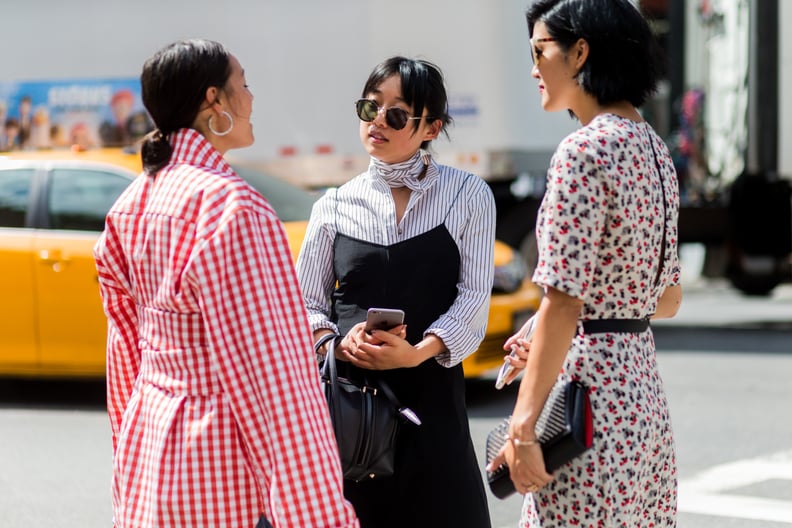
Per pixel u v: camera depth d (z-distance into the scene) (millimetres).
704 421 12859
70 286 13516
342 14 22016
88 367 13602
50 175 14086
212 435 4520
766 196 22359
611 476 4676
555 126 21562
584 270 4539
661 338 19391
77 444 12086
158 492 4539
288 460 4422
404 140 6000
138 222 4750
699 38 31469
